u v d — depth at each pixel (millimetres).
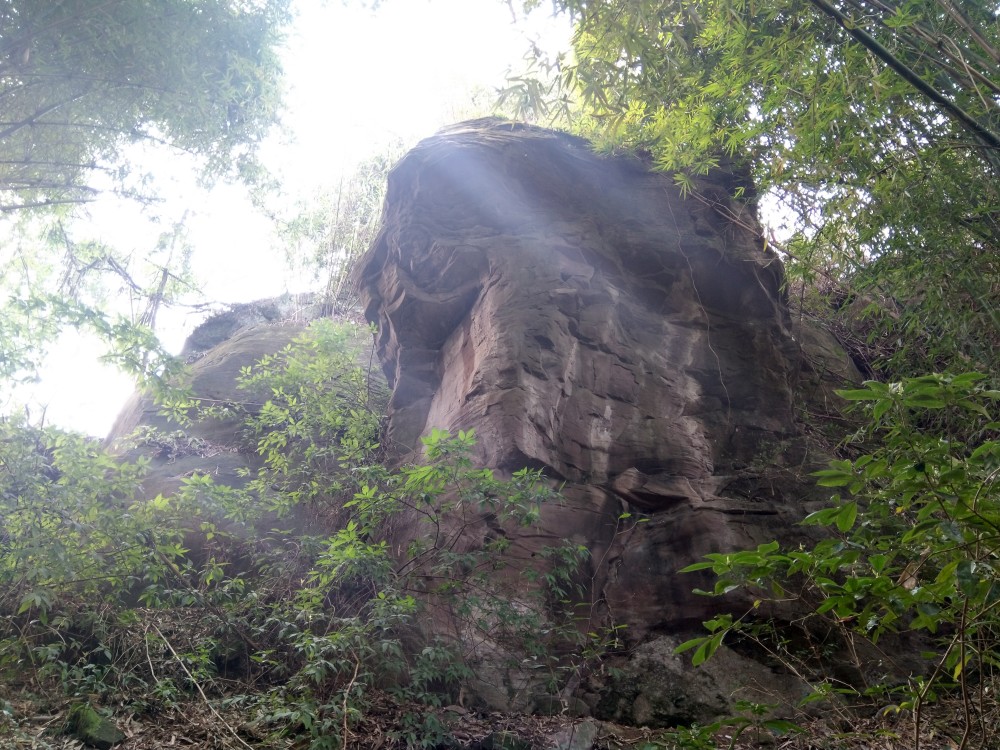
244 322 12922
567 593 5645
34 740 3812
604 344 6875
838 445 7227
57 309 5316
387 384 9211
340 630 4656
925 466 2236
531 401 6219
